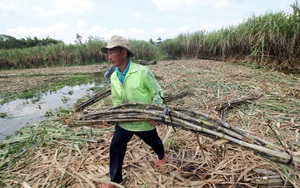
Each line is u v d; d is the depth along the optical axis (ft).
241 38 35.45
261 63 29.71
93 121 8.46
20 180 9.32
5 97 24.41
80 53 59.77
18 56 57.26
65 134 13.08
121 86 7.64
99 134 12.83
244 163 9.09
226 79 22.15
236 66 31.89
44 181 9.11
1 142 13.21
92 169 9.59
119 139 7.94
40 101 22.58
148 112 7.33
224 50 41.22
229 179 8.45
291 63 27.45
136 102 7.62
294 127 11.69
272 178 7.83
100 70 43.39
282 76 23.25
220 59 43.83
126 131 7.89
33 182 9.15
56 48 59.67
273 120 12.52
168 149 10.61
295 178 7.70
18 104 21.86
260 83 20.08
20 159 11.00
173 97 16.99
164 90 20.42
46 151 11.50
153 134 8.30
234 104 14.89
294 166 6.10
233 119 13.15
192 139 11.30
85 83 31.65
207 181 8.23
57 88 28.04
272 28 28.91
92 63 60.39
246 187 7.98
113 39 6.88
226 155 9.66
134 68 7.36
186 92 17.92
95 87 25.99
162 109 7.34
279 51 28.50
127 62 7.41
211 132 6.70
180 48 58.95
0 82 33.09
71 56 59.82
